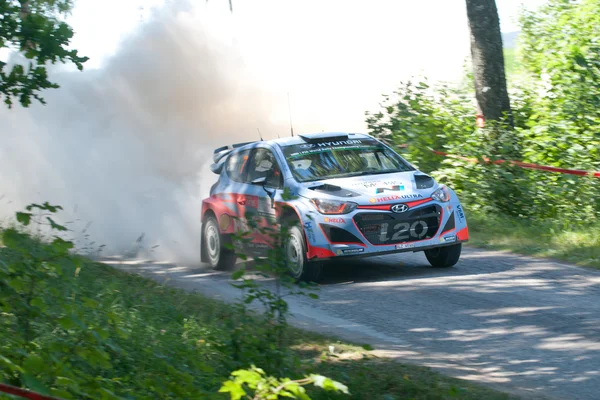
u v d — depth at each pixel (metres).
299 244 14.84
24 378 5.03
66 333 8.30
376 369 9.26
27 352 6.72
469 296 13.46
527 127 25.28
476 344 10.80
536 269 15.21
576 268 15.09
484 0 23.75
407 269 15.95
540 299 13.01
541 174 21.38
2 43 10.67
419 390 8.41
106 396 5.90
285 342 10.38
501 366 9.81
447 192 15.66
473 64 24.11
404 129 24.31
